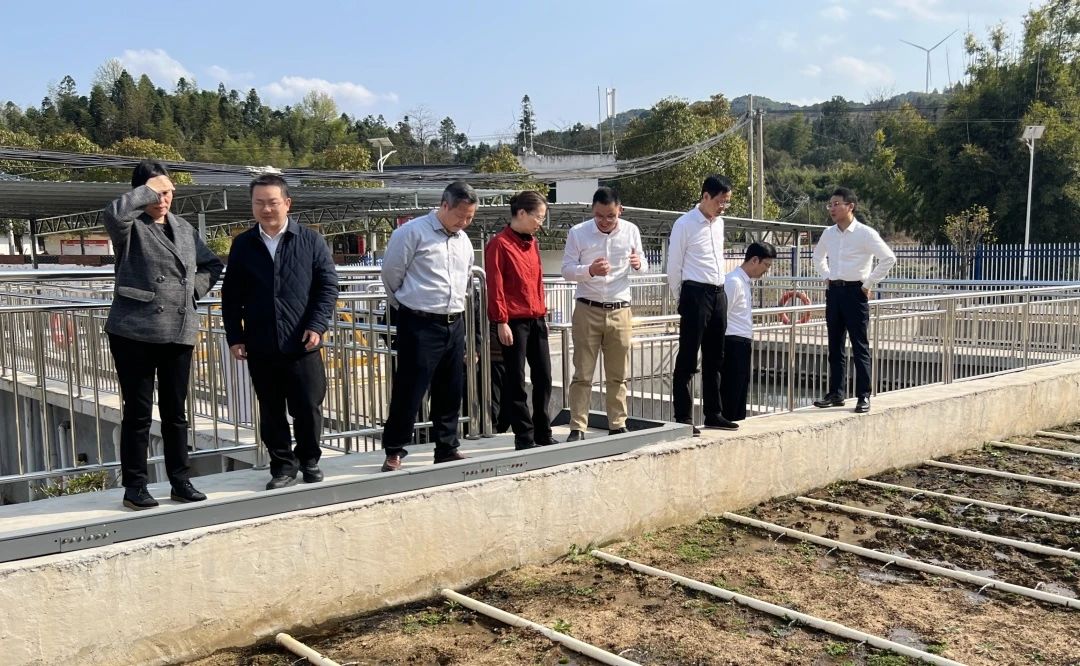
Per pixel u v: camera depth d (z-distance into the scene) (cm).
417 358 504
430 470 488
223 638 413
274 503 434
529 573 519
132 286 420
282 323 461
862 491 701
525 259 564
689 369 645
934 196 3791
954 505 659
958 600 481
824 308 809
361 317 780
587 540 556
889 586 502
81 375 801
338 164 4962
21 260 4166
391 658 410
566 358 720
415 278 505
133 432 428
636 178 4797
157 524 398
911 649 412
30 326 921
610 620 454
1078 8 3662
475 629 444
